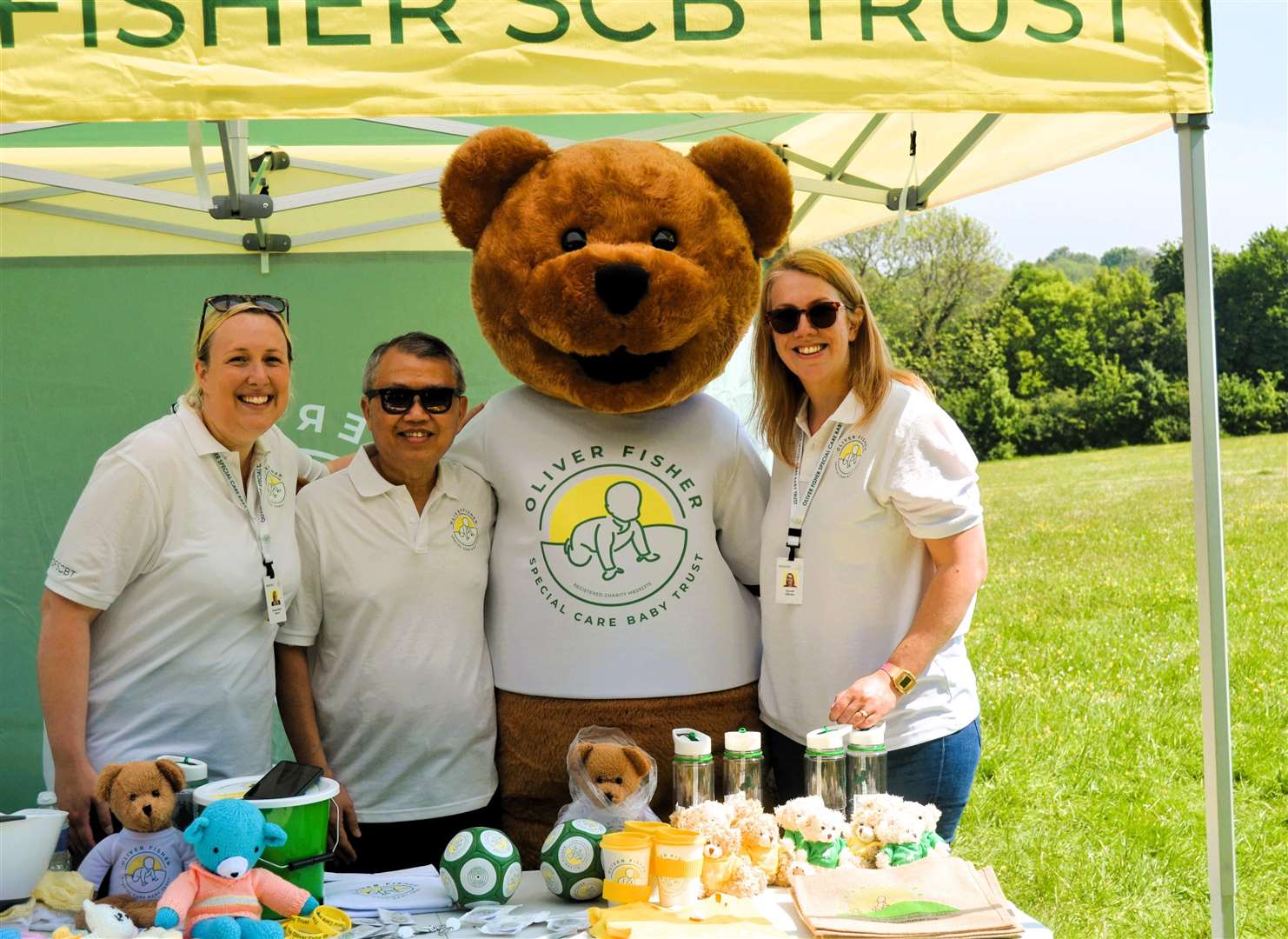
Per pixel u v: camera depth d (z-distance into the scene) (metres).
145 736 2.91
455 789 3.20
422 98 2.41
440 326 5.14
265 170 4.88
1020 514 17.77
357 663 3.18
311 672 3.29
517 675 3.21
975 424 21.39
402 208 5.20
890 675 2.90
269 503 3.08
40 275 4.90
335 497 3.21
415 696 3.17
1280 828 8.48
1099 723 10.38
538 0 2.43
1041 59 2.53
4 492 4.90
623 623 3.18
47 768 3.24
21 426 4.91
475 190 3.25
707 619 3.23
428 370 3.08
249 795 2.42
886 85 2.49
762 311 3.22
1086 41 2.54
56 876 2.32
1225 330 20.78
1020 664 12.03
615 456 3.24
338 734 3.21
